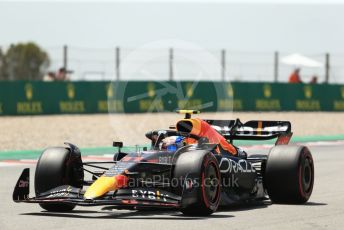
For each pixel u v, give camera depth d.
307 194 38.12
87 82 128.50
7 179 49.41
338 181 49.81
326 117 132.25
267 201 39.41
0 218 32.62
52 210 34.88
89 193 31.16
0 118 116.19
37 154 69.00
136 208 35.19
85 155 68.94
